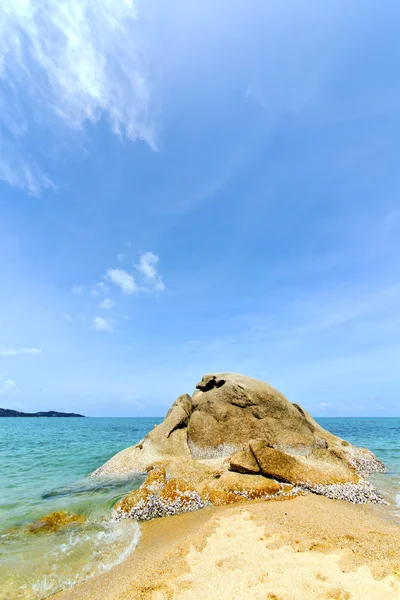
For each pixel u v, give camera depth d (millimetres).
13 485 17562
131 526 11383
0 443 39094
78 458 26922
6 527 11430
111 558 8945
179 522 11375
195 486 14523
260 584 6227
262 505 11945
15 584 7707
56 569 8391
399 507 13250
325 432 23094
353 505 13047
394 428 72812
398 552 7531
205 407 22172
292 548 7859
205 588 6250
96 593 7000
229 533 9133
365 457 20844
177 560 7629
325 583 6094
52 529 11258
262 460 15250
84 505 13570
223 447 19625
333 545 7965
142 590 6430
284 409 21219
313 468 15516
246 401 21594
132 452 21578
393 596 5602
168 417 22984
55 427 85438
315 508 11562
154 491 13367
